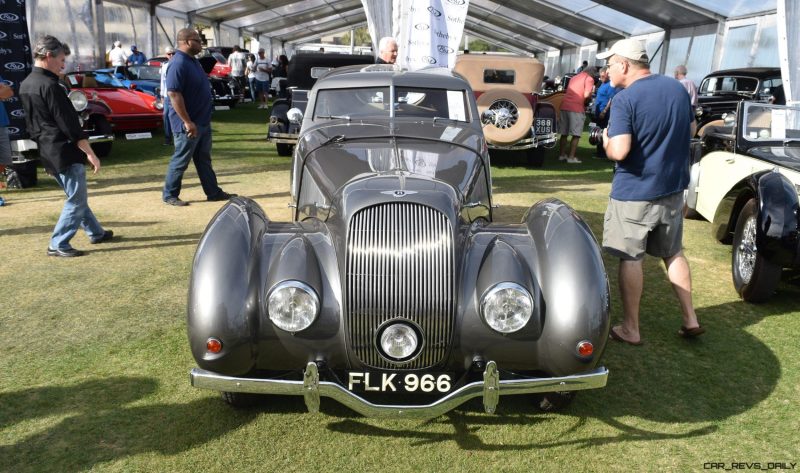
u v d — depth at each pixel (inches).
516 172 406.0
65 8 700.7
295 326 103.3
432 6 314.3
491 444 115.8
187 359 143.6
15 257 210.4
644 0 771.4
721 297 192.2
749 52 695.7
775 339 162.2
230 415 122.6
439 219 108.7
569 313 104.5
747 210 190.5
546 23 1279.5
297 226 123.3
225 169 386.6
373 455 111.8
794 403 131.6
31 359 141.7
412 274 105.4
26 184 317.1
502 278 104.7
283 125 413.4
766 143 227.1
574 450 114.4
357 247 106.5
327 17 1502.2
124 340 152.1
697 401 131.6
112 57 755.4
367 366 108.2
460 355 108.7
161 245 225.9
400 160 142.3
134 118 518.6
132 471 105.0
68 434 114.4
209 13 1122.0
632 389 135.9
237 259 107.6
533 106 418.3
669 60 892.0
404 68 207.8
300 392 102.4
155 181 343.3
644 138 139.5
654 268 217.9
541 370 110.9
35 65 196.2
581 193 336.5
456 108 187.8
